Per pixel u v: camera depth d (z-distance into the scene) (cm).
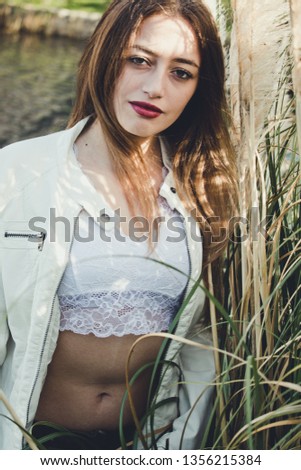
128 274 120
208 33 121
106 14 122
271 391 112
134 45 116
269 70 126
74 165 123
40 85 608
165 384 131
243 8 126
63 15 805
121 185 125
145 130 120
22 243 121
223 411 117
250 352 125
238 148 134
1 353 128
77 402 127
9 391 128
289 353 115
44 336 120
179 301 126
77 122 132
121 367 125
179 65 118
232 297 128
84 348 123
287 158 145
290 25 117
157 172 132
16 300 122
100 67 121
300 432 107
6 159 126
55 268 118
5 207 123
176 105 121
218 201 134
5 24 791
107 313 120
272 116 132
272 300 125
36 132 492
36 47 752
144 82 117
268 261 129
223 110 133
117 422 130
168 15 116
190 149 134
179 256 125
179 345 128
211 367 137
